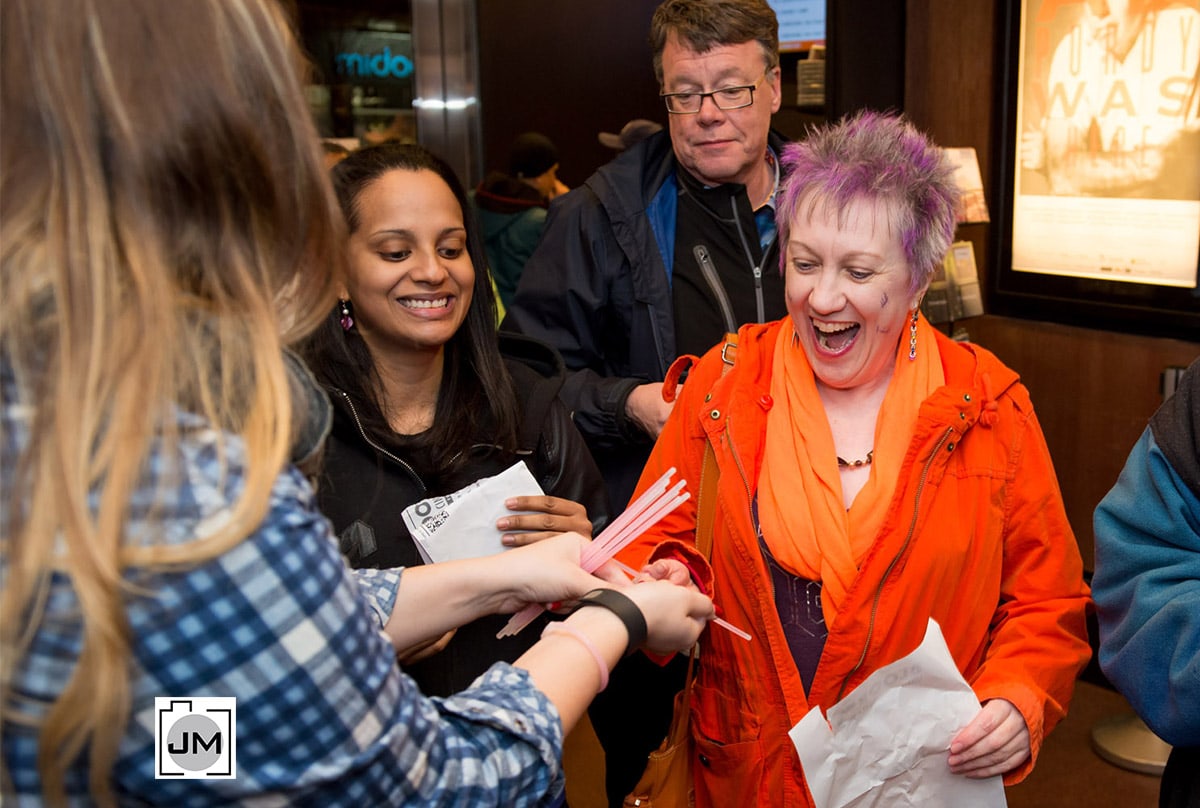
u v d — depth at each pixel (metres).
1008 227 3.38
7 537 0.64
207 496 0.67
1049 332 3.29
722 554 1.43
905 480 1.34
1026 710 1.29
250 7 0.74
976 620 1.39
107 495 0.64
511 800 0.83
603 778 1.58
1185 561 1.29
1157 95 2.85
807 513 1.38
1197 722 1.21
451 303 1.53
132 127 0.67
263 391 0.72
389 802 0.75
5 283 0.67
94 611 0.62
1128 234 3.00
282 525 0.70
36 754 0.65
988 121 3.43
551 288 2.26
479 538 1.42
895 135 1.38
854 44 3.30
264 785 0.70
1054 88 3.13
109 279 0.67
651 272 2.20
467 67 4.72
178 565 0.66
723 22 2.09
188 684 0.67
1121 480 1.39
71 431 0.64
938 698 1.28
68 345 0.66
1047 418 3.35
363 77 4.66
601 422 2.06
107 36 0.67
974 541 1.36
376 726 0.74
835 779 1.26
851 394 1.47
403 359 1.57
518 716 0.84
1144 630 1.27
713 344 2.21
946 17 3.36
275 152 0.75
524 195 4.07
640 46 4.51
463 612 1.15
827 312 1.35
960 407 1.35
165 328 0.68
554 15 4.60
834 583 1.34
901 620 1.34
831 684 1.34
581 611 1.00
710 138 2.13
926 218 1.35
